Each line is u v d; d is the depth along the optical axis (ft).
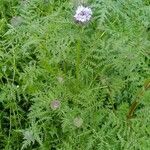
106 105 1.39
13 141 1.45
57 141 1.40
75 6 1.45
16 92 1.49
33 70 1.41
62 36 1.40
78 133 1.35
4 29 1.61
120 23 1.54
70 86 1.40
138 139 1.29
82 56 1.44
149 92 1.35
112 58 1.41
